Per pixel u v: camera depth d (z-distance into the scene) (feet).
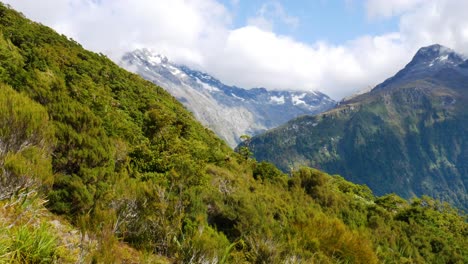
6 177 18.76
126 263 19.21
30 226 16.31
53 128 27.32
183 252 22.61
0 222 14.65
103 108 78.89
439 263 95.09
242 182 65.46
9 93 27.09
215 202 35.73
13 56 97.71
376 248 59.41
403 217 152.66
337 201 104.78
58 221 20.03
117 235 21.93
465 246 134.51
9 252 13.16
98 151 28.86
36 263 13.88
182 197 29.99
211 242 23.45
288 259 27.76
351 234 37.09
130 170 39.24
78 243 17.02
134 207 25.17
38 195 20.25
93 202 23.70
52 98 34.45
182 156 46.62
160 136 81.10
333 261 33.30
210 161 83.10
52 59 135.44
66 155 26.91
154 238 24.08
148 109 135.54
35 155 22.66
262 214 40.40
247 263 25.91
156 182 31.53
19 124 23.86
